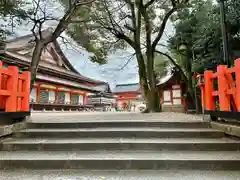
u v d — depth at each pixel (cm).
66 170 271
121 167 275
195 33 1000
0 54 691
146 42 998
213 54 783
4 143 329
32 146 327
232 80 364
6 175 252
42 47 703
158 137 370
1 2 613
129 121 421
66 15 706
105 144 329
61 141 342
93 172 264
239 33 685
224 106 363
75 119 520
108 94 3688
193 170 268
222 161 271
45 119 528
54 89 2050
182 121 418
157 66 1634
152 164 274
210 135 366
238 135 324
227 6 657
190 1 938
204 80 457
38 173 260
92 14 870
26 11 676
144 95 962
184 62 1225
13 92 388
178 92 1393
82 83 2627
